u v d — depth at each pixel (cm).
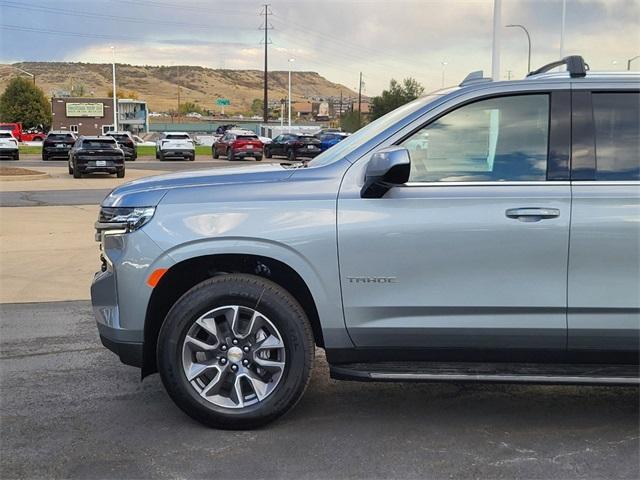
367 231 381
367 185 380
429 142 398
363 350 394
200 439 389
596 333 380
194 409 394
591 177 383
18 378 490
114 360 532
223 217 388
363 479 344
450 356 393
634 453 373
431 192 384
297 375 391
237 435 395
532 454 371
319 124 11025
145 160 3872
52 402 446
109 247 398
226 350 395
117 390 468
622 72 404
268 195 392
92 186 1991
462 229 377
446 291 381
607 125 390
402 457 368
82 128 8281
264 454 371
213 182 404
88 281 788
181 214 390
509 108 395
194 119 13388
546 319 381
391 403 446
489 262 378
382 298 384
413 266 381
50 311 672
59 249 959
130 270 388
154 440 388
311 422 414
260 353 396
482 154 394
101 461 363
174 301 417
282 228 384
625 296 375
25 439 390
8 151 3416
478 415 426
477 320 383
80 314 662
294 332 389
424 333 386
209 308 389
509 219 376
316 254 383
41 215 1292
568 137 388
